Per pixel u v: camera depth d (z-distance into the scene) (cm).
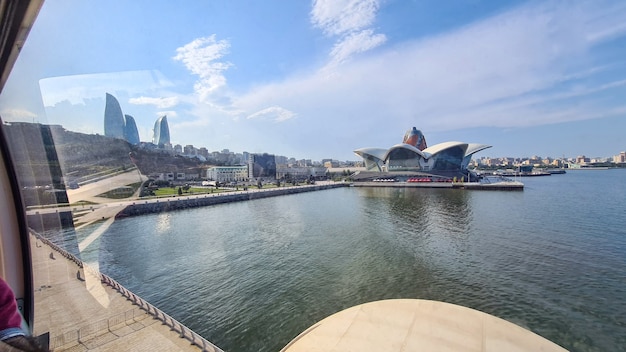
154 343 709
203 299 1176
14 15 132
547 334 959
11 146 156
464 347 686
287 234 2212
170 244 1210
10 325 97
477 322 787
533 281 1330
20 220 164
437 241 2027
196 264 1302
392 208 3603
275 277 1413
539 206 3378
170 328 772
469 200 4191
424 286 1316
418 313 842
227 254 1562
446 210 3359
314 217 2955
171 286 1148
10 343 90
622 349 884
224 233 1950
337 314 853
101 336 631
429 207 3634
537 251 1730
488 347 683
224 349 925
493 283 1320
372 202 4250
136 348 682
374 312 850
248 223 2389
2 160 156
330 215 3075
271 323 1048
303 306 1158
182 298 1156
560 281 1323
